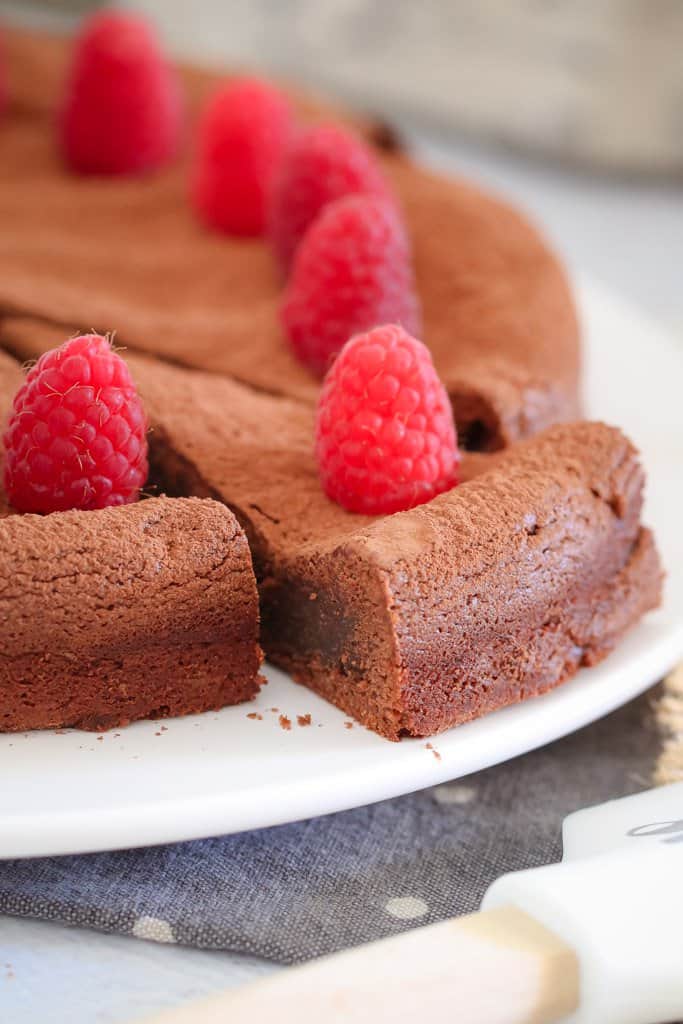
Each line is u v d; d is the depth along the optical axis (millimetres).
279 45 748
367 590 298
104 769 293
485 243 409
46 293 396
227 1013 252
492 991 259
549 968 261
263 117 427
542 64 666
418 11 698
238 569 303
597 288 449
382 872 294
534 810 305
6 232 430
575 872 270
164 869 292
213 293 406
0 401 343
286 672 315
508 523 309
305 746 299
